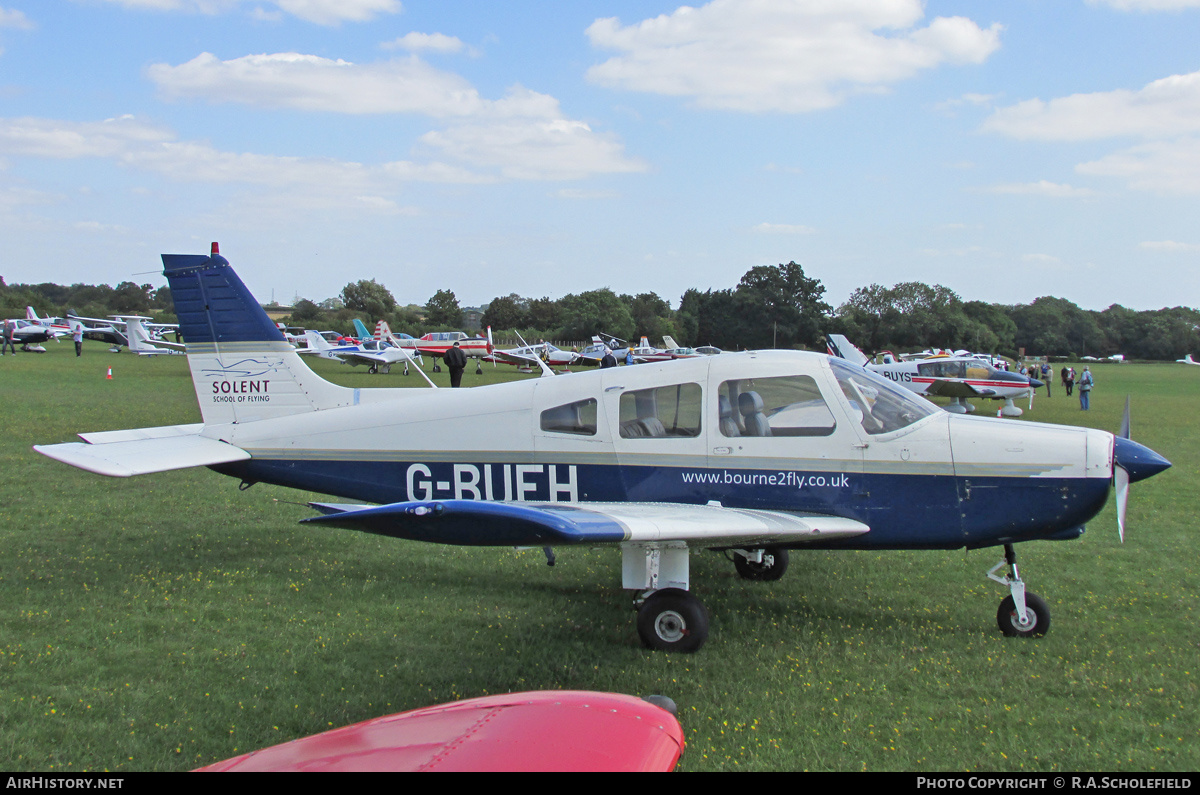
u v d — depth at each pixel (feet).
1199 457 42.37
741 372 17.26
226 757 11.05
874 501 16.57
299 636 15.65
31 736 11.41
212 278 21.20
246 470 20.61
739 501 17.04
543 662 14.69
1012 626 16.31
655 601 15.33
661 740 7.02
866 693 13.47
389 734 7.24
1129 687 13.78
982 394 70.13
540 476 18.21
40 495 27.63
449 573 20.16
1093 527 26.02
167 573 19.42
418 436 19.16
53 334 163.94
